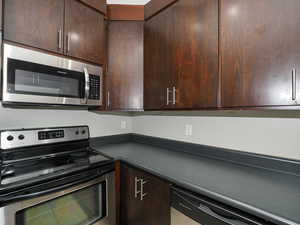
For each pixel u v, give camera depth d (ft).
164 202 3.89
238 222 2.66
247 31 3.18
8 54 3.65
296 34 2.64
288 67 2.72
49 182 3.67
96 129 6.88
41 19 4.11
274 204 2.57
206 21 3.86
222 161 4.77
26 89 3.91
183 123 5.94
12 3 3.70
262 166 4.12
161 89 5.05
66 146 5.60
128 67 5.73
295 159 3.68
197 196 3.25
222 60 3.57
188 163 4.59
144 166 4.35
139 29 5.70
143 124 7.45
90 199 4.46
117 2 6.30
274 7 2.86
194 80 4.14
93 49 5.18
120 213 5.26
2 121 4.86
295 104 2.66
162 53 5.00
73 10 4.68
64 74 4.54
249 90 3.17
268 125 4.05
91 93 5.13
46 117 5.64
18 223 3.24
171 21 4.71
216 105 3.69
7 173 3.80
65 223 3.96
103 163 4.71
